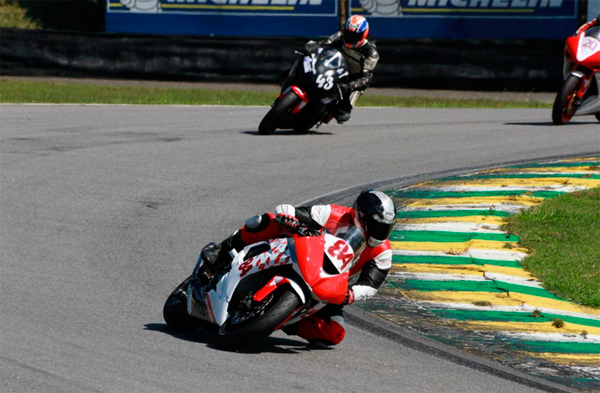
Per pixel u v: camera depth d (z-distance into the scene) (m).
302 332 21.91
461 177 43.16
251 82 98.56
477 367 21.36
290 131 57.06
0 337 20.50
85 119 58.81
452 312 25.34
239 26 98.56
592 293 26.98
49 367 18.67
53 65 98.88
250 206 36.50
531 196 39.25
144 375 18.50
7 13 121.12
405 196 39.16
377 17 96.94
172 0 98.50
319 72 53.81
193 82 99.00
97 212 34.34
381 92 95.25
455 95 93.75
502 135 56.91
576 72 59.97
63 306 23.48
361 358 21.23
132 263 28.25
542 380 20.89
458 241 32.22
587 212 36.53
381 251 21.78
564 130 59.34
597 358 22.44
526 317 25.06
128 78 99.12
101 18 121.94
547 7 94.31
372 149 50.66
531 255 30.75
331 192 39.41
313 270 19.84
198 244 30.98
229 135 54.06
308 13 97.12
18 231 31.22
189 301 21.91
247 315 20.45
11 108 63.03
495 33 95.62
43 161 43.28
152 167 43.12
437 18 96.19
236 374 19.03
